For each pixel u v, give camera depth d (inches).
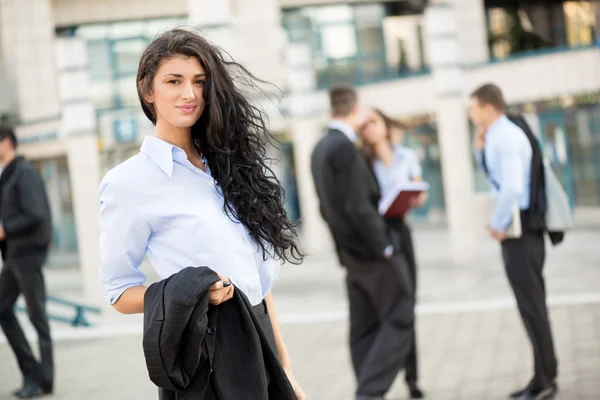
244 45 1101.1
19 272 295.9
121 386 309.6
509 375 290.8
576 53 886.4
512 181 248.2
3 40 1167.6
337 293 548.4
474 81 884.0
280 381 114.8
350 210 251.1
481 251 715.4
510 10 1186.0
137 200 114.5
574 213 941.8
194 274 107.3
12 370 350.0
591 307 395.9
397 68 1175.6
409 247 282.7
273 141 127.1
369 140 296.4
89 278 617.0
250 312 113.3
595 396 251.9
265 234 122.1
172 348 106.3
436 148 1125.7
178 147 117.6
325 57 1168.8
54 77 1164.5
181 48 115.4
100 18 1120.8
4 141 295.1
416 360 273.1
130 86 1126.4
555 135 951.0
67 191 1112.2
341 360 334.3
